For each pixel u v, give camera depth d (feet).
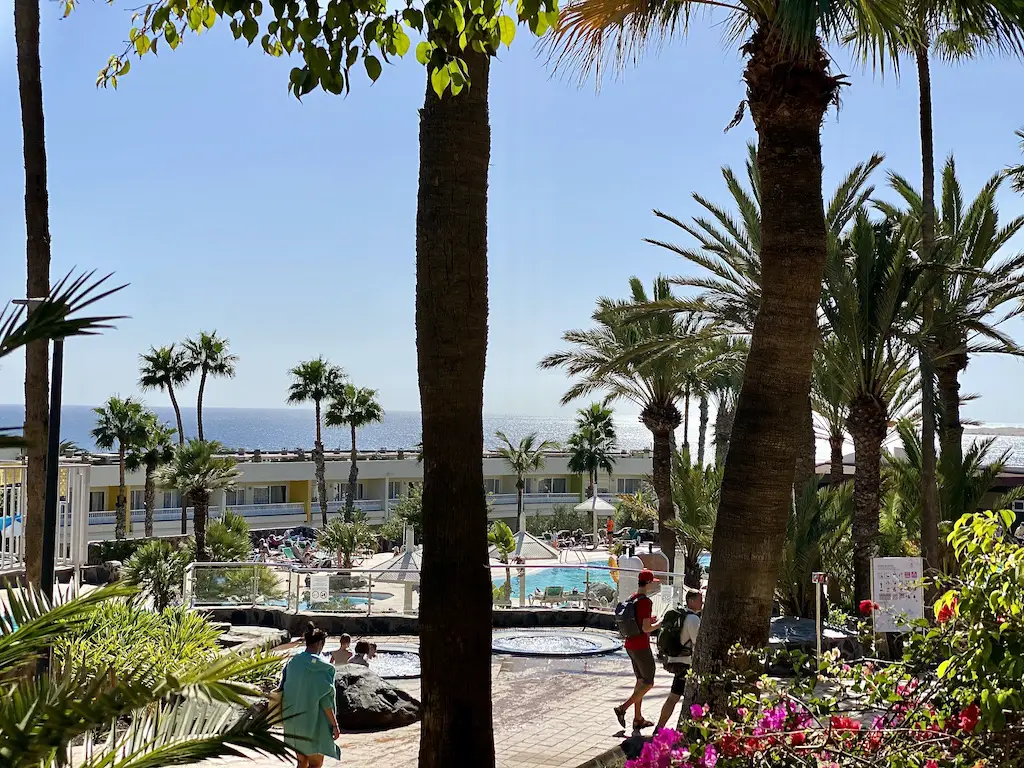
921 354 48.26
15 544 40.83
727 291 59.57
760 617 19.62
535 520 161.07
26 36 30.91
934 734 12.92
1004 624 12.25
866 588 50.57
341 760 26.99
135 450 139.23
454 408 18.03
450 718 17.63
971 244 57.36
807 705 13.73
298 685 22.53
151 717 10.90
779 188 20.08
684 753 13.53
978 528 13.38
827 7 17.85
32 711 9.11
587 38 24.21
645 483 162.40
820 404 69.26
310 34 13.69
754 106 20.56
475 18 14.01
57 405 26.17
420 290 18.29
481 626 17.92
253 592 53.57
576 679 38.81
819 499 57.57
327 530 109.81
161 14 16.98
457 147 18.13
